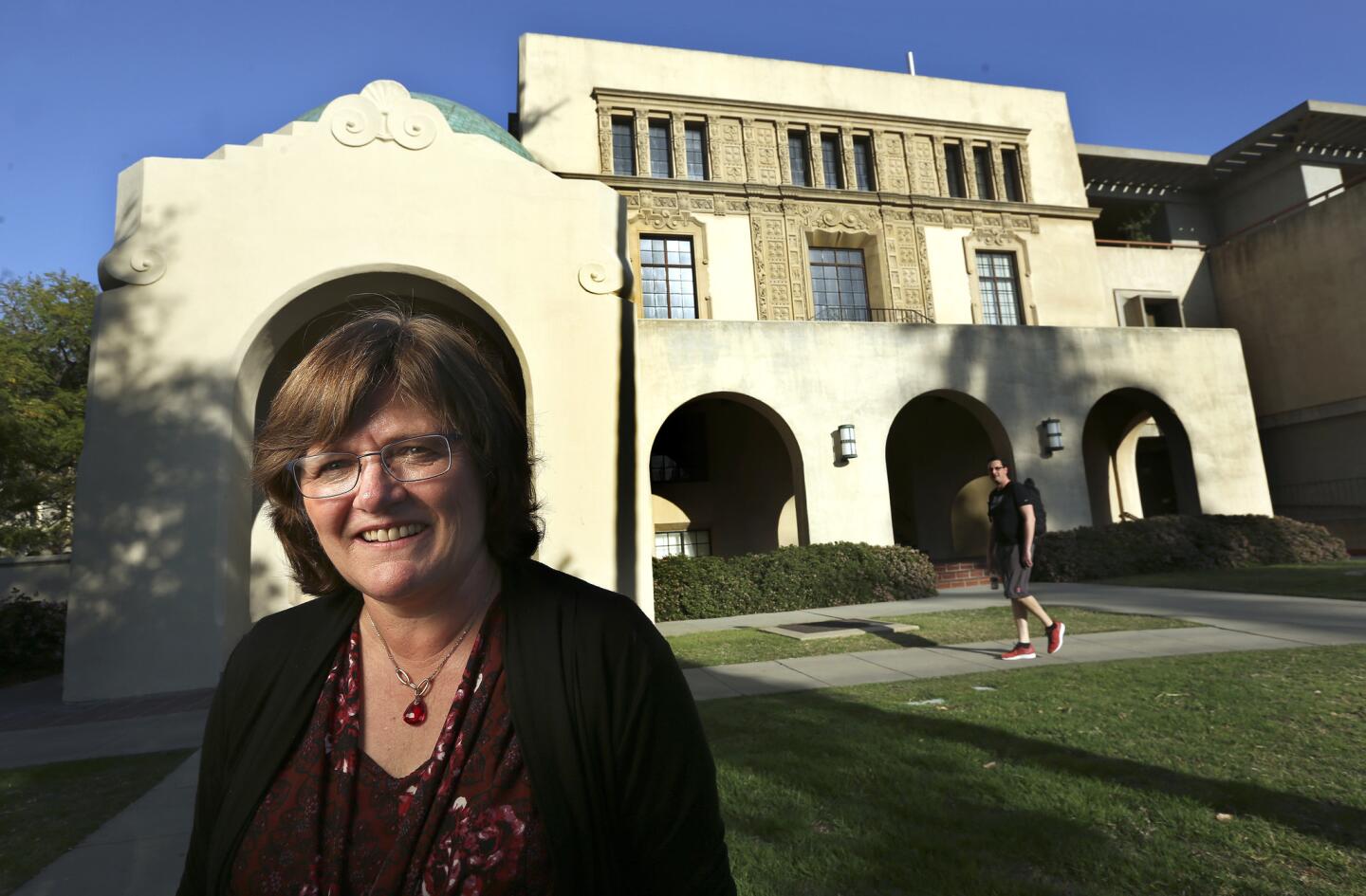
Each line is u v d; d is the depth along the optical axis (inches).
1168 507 965.8
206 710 285.4
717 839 41.8
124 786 181.9
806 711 199.9
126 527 335.3
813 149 800.3
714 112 777.6
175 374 350.3
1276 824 114.0
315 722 40.6
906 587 522.3
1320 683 200.7
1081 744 155.9
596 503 393.7
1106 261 887.7
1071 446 651.5
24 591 534.0
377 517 40.6
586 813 37.9
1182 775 135.6
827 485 579.8
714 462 811.4
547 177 418.0
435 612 43.0
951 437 784.9
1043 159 878.4
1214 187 1027.3
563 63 750.5
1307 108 860.6
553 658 40.1
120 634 327.9
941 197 811.4
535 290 404.8
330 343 44.2
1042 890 97.0
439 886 35.5
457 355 45.7
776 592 495.8
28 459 530.6
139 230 357.7
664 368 559.2
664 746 40.1
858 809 127.2
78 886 123.1
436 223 395.2
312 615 45.4
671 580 490.9
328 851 36.9
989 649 289.1
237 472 359.6
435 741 40.4
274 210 374.0
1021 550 267.4
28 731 263.9
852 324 610.9
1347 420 748.0
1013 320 831.1
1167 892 96.4
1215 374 706.2
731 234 757.9
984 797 130.0
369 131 392.8
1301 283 794.8
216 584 338.3
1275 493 822.5
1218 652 256.1
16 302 916.6
